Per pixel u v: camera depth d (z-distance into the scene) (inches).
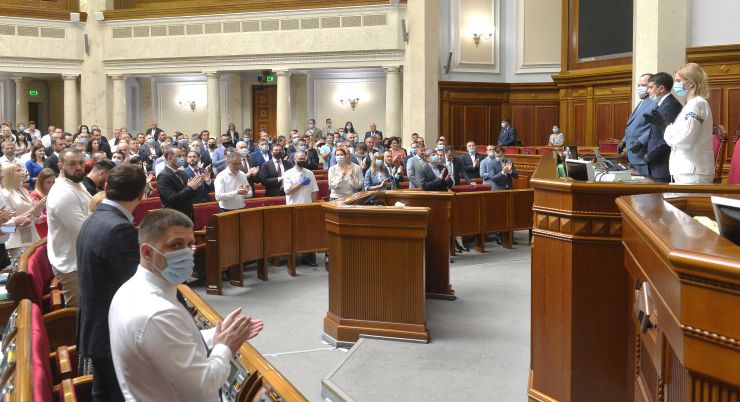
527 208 416.5
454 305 263.1
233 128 752.3
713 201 69.2
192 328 89.4
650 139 187.8
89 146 481.7
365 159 502.6
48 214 184.7
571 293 133.3
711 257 56.1
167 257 88.4
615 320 130.6
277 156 408.2
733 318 55.2
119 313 86.9
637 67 443.2
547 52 748.0
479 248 398.3
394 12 711.7
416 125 709.9
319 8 733.9
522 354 201.2
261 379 98.5
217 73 780.6
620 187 127.3
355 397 166.2
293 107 824.9
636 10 443.5
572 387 134.0
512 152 668.7
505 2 758.5
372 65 723.4
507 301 269.3
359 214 215.5
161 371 84.6
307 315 251.8
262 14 754.2
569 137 719.7
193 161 363.3
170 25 789.9
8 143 382.0
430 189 380.5
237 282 303.3
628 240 104.1
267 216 316.8
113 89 823.1
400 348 206.7
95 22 814.5
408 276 213.9
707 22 427.5
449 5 738.8
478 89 749.3
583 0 696.4
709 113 159.5
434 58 711.7
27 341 98.0
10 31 781.3
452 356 199.3
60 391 113.3
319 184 478.9
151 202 333.4
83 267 122.9
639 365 110.3
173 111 860.0
